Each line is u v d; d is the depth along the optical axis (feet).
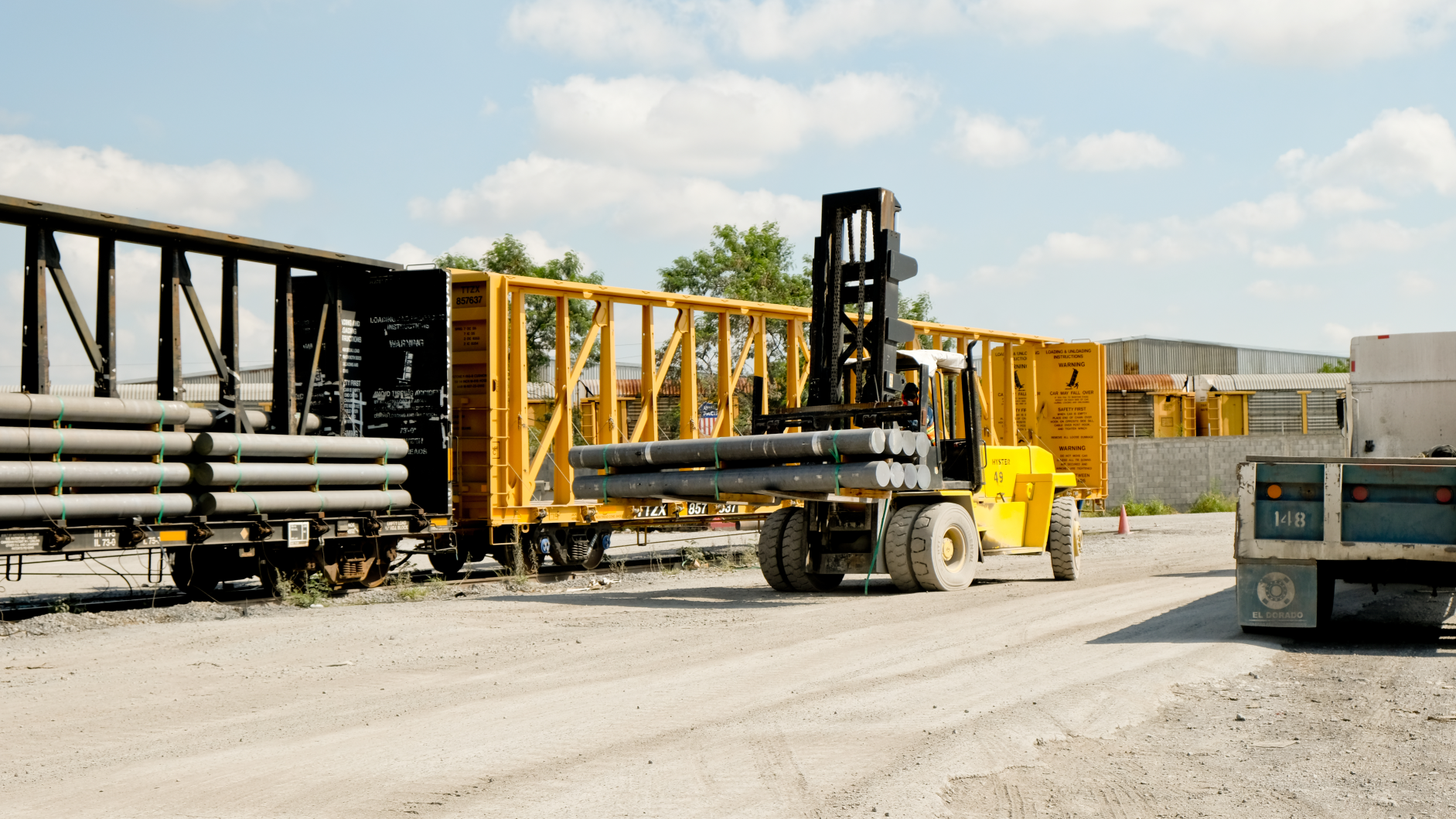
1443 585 31.17
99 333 40.34
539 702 23.62
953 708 22.26
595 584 51.49
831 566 45.50
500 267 138.21
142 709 23.76
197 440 41.32
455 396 54.49
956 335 78.54
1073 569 50.72
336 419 48.83
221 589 49.62
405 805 16.49
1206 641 30.12
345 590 48.06
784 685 24.89
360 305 52.49
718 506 64.13
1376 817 15.85
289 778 18.07
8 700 24.84
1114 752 19.27
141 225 40.27
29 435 36.27
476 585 50.37
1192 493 131.44
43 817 16.34
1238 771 18.08
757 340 67.05
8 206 36.45
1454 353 42.14
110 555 41.63
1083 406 82.12
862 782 17.35
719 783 17.35
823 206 46.55
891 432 39.99
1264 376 157.79
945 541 45.11
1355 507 29.35
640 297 60.39
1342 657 28.37
